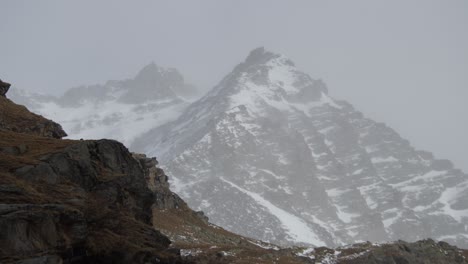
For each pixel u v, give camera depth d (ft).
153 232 179.01
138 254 165.37
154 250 169.48
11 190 164.96
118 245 165.27
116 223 173.88
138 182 198.29
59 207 162.09
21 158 182.91
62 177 181.98
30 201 164.35
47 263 149.18
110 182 189.78
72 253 158.40
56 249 155.43
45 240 155.02
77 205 170.91
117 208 184.65
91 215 170.81
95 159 196.65
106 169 197.16
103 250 162.50
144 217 194.39
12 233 150.61
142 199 196.75
